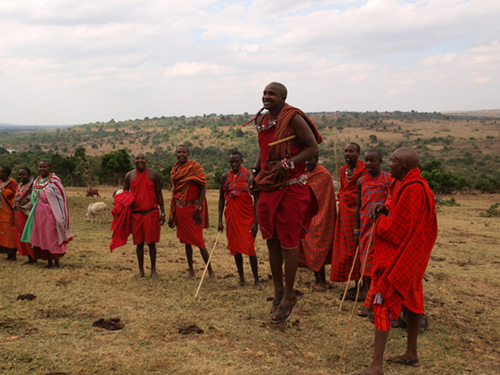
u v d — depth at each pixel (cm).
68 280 662
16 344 410
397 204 373
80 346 413
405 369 388
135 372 363
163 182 5450
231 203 664
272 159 440
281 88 445
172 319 500
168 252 959
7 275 684
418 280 380
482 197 5069
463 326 509
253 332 466
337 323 505
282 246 458
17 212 771
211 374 363
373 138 19925
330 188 676
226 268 802
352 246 624
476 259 961
